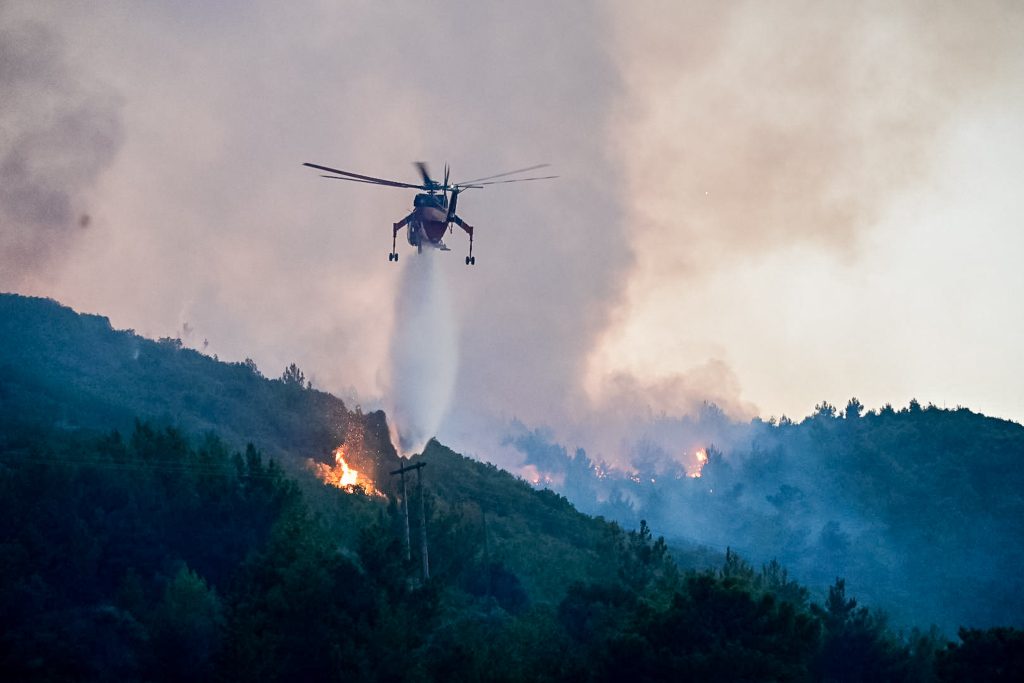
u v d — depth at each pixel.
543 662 49.56
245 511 59.19
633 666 46.56
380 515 64.56
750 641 46.41
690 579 49.53
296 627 44.53
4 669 43.41
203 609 48.00
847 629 61.62
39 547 51.19
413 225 61.91
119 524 55.38
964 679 54.31
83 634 46.69
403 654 45.06
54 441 66.25
